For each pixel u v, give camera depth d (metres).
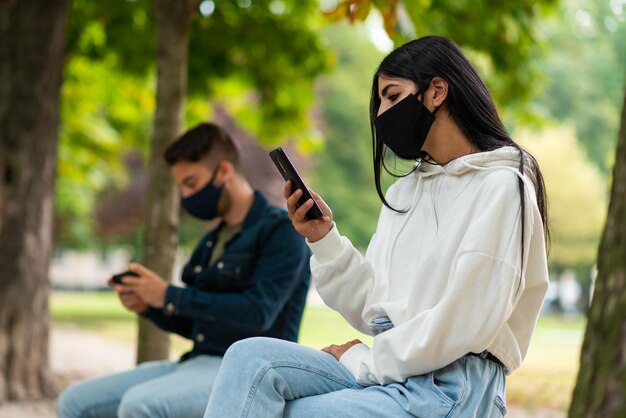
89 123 13.95
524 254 2.53
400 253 2.81
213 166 4.00
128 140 14.37
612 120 40.88
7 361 6.80
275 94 9.99
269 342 2.66
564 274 40.91
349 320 2.98
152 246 5.62
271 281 3.78
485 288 2.48
